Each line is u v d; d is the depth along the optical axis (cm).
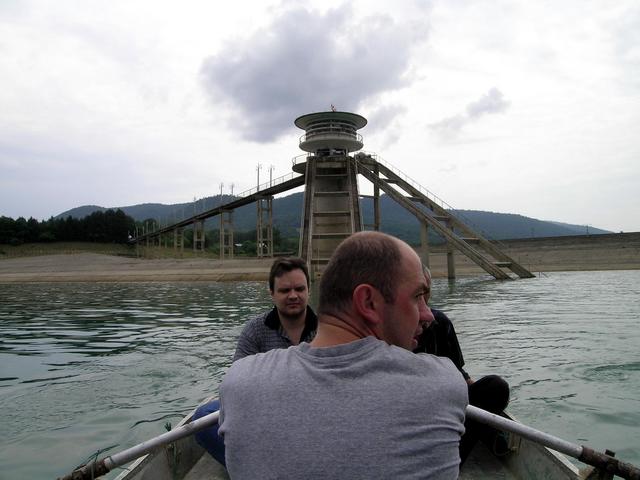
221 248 8269
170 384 895
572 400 746
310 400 186
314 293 2853
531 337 1298
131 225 14150
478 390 441
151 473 370
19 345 1362
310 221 3962
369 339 201
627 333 1314
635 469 293
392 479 174
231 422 194
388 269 208
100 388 874
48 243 12462
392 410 183
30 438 640
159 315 2047
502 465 437
